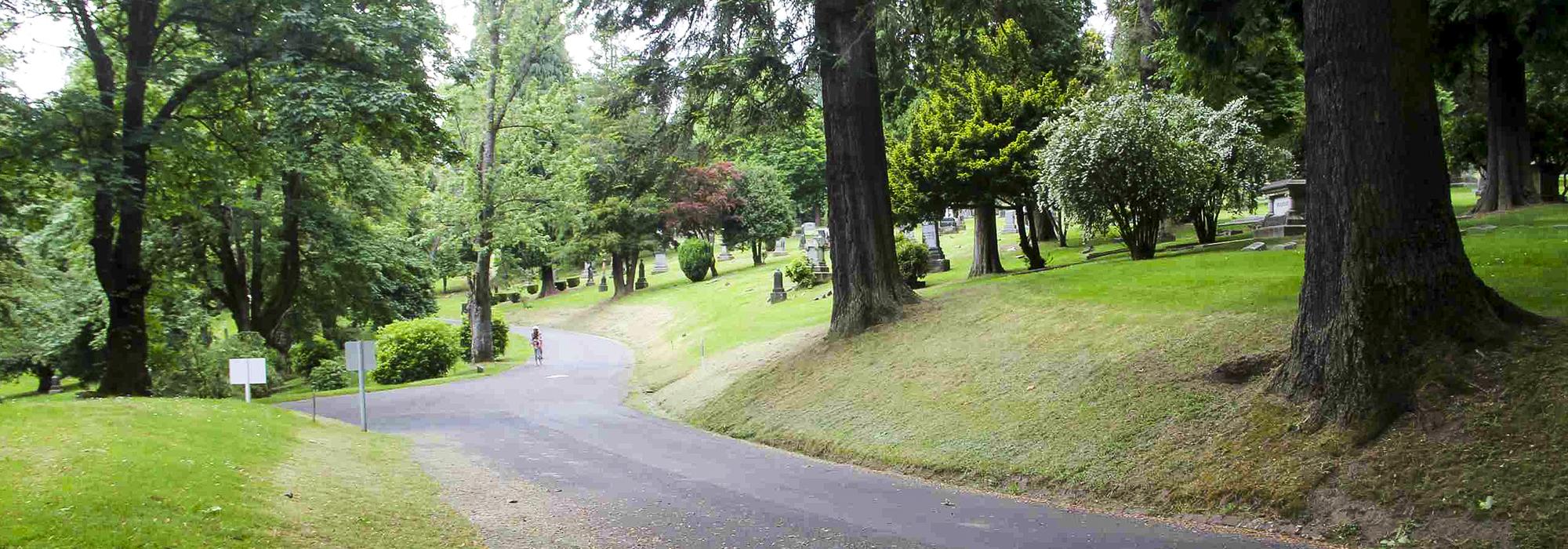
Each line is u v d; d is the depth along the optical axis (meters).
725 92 19.45
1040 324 16.17
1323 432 8.93
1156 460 9.86
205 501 7.89
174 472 8.77
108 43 23.06
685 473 12.24
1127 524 8.55
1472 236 18.45
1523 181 24.47
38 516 6.73
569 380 28.27
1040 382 13.28
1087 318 15.55
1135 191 21.98
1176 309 14.53
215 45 21.47
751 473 12.23
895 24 16.83
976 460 11.55
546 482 11.55
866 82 20.06
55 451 9.27
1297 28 17.44
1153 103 23.34
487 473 12.30
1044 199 25.19
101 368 33.06
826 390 16.94
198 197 22.59
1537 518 6.77
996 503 9.84
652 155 21.44
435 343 31.55
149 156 21.45
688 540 8.18
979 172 26.06
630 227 58.94
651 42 19.89
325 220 30.98
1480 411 8.05
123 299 20.91
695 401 20.00
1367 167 9.17
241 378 17.56
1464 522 7.10
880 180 20.12
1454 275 9.02
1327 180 9.48
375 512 8.88
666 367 27.70
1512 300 11.23
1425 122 9.17
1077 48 33.72
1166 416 10.65
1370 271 9.12
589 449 14.70
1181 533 8.09
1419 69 9.17
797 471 12.36
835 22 19.52
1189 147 22.19
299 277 32.66
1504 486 7.19
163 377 24.11
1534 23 19.25
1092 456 10.48
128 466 8.73
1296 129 35.12
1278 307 13.01
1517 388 8.09
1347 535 7.61
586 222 56.84
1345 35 9.29
